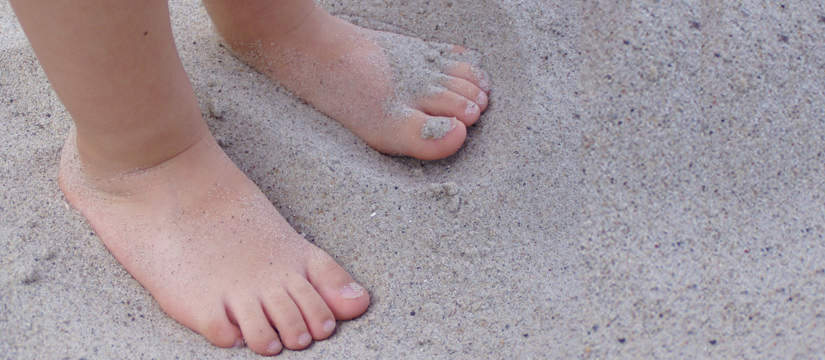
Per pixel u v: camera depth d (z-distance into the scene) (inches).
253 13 23.0
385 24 25.1
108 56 19.2
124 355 20.5
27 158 22.4
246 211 21.6
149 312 21.1
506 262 21.7
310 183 22.4
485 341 20.9
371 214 22.1
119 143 20.6
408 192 22.4
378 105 23.6
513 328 21.1
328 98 23.7
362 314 21.3
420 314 21.2
